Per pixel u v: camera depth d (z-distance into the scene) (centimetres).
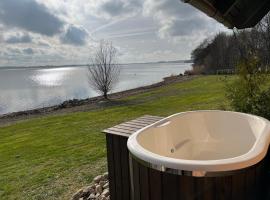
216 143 323
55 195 320
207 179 155
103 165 394
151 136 254
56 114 1094
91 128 670
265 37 609
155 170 172
